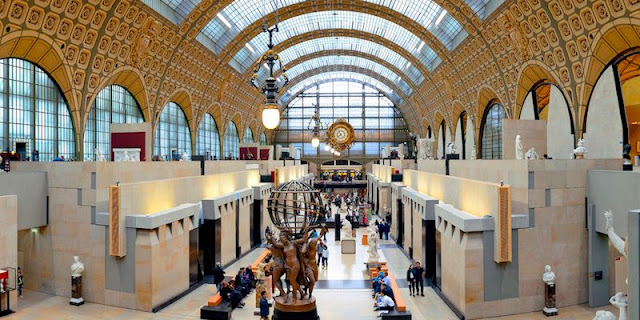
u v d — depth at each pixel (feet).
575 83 78.13
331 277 70.79
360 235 110.01
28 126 75.51
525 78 95.55
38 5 67.26
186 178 68.33
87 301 56.65
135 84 101.55
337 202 157.99
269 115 35.22
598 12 66.69
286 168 130.72
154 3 90.33
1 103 70.33
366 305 56.75
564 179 53.67
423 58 146.00
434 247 68.44
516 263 51.78
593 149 75.92
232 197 79.51
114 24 82.84
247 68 151.64
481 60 109.19
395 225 104.94
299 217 95.96
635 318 17.31
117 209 53.11
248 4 118.11
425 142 118.62
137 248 53.72
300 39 152.66
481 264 50.49
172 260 58.44
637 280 17.31
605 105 73.36
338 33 151.43
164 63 105.50
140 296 53.88
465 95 131.54
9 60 71.87
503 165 57.82
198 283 66.08
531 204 52.47
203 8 101.19
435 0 99.96
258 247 94.02
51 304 55.72
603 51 70.54
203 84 131.03
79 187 57.41
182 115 132.57
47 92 79.56
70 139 84.99
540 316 51.06
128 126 73.15
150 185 58.85
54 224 58.95
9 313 52.21
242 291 58.59
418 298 59.31
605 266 53.93
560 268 53.52
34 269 60.64
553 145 87.35
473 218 50.31
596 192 52.80
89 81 85.25
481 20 96.48
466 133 142.82
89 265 56.75
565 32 75.41
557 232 53.42
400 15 122.31
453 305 54.39
